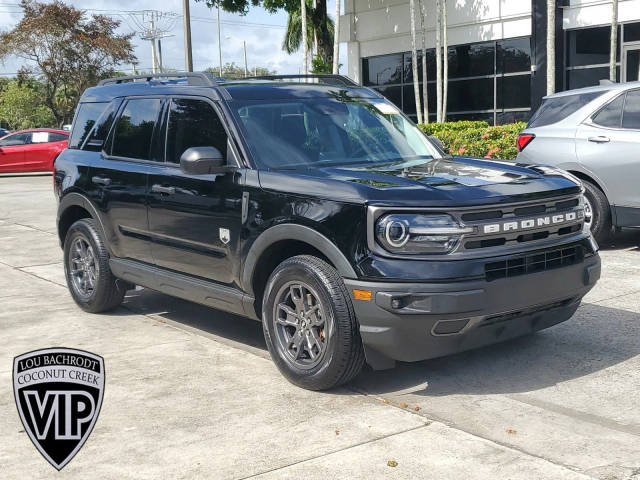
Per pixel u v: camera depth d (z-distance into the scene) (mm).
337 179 4602
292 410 4383
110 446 3949
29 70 49938
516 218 4457
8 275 8742
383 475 3520
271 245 4852
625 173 8320
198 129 5543
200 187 5316
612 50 16703
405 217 4258
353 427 4105
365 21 27141
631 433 3969
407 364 5156
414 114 26359
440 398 4531
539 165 5324
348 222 4371
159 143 5895
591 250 4898
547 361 5133
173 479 3557
